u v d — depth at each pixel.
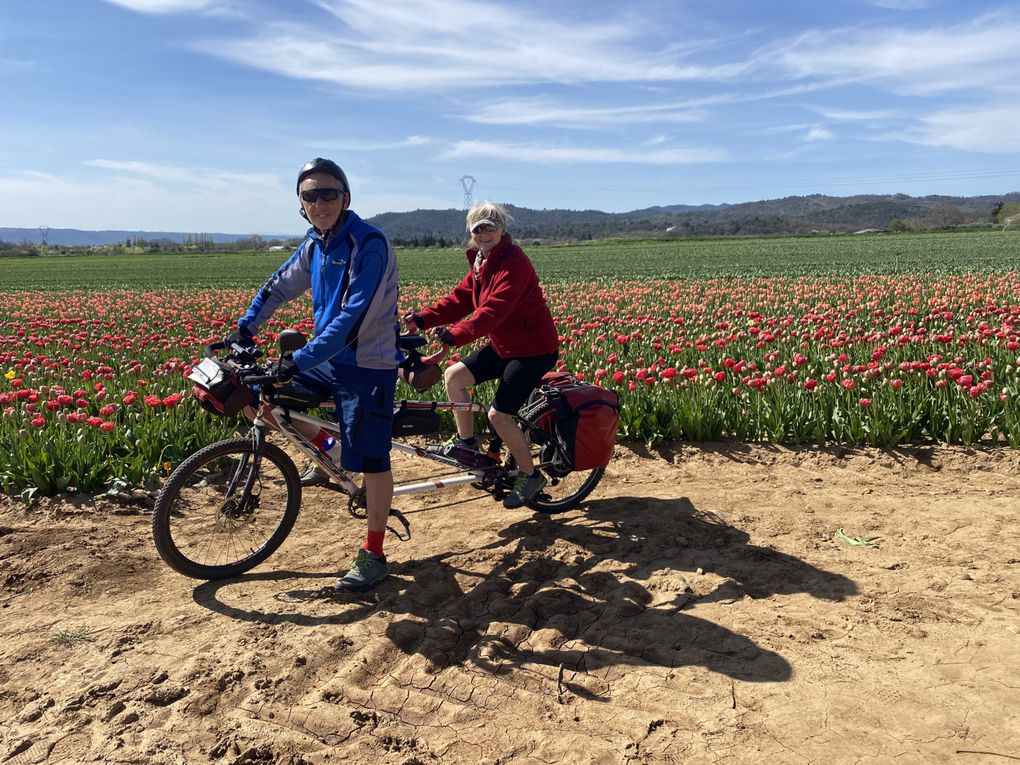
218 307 20.55
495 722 2.76
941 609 3.41
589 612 3.60
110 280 48.81
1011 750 2.42
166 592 3.96
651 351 9.95
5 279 52.44
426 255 92.19
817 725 2.62
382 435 3.87
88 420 5.82
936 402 6.32
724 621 3.41
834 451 6.13
